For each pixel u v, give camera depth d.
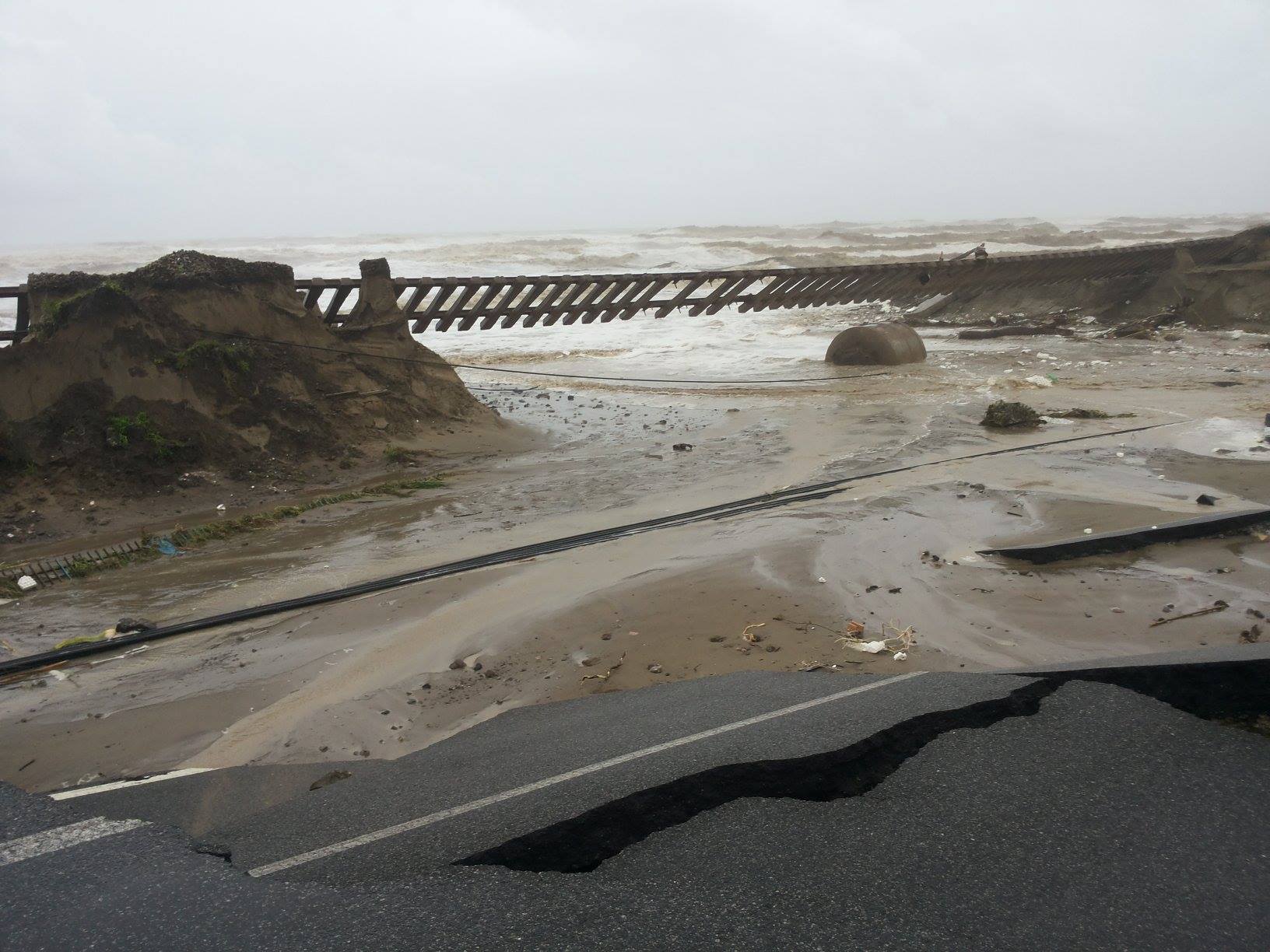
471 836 2.87
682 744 3.50
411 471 11.14
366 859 2.81
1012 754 3.35
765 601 6.04
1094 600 5.86
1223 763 3.25
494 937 2.35
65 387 10.02
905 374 16.95
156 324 10.75
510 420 13.91
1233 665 3.59
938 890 2.63
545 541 7.92
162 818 3.67
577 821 2.86
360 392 12.20
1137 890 2.63
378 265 13.37
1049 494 8.41
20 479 9.45
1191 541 6.94
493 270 51.44
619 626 5.80
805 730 3.48
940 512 8.01
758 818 2.98
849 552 6.96
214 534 8.59
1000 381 15.59
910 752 3.38
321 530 8.75
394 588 6.81
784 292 18.92
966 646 5.24
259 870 2.77
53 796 3.98
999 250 62.12
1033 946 2.40
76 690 5.34
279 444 11.05
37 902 2.57
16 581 7.38
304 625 6.18
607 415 14.30
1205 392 13.73
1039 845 2.84
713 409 14.39
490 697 4.94
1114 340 20.12
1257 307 20.73
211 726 4.79
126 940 2.34
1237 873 2.71
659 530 7.92
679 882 2.65
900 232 90.94
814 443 11.50
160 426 10.26
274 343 11.71
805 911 2.51
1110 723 3.50
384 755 4.38
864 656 5.14
